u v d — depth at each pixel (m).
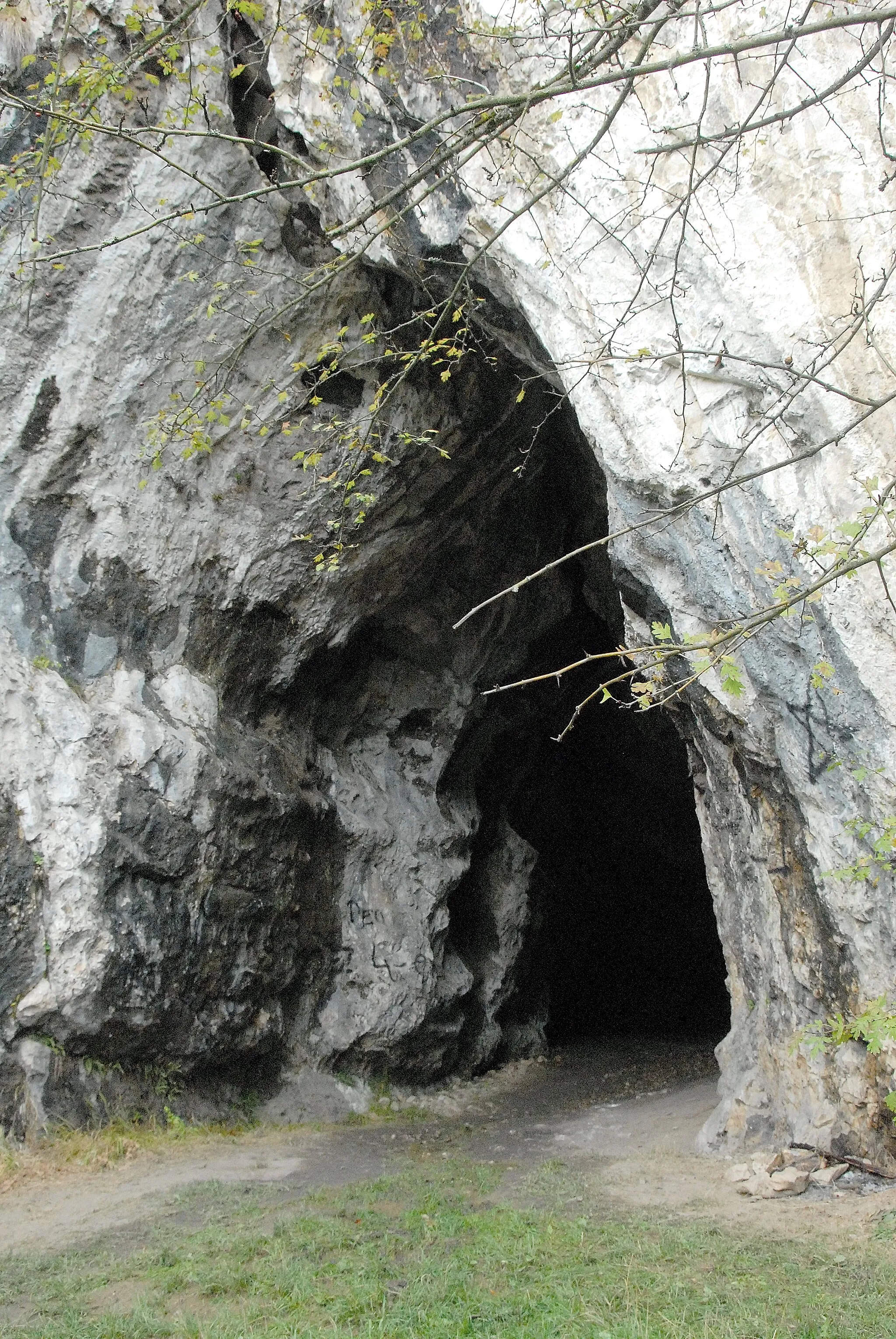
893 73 5.14
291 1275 4.56
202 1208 5.90
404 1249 5.01
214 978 8.58
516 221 6.55
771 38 2.71
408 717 11.48
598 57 3.08
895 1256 4.56
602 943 16.56
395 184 7.20
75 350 8.28
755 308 5.51
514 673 12.09
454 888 11.38
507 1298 4.20
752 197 5.54
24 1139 7.00
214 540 9.07
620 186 5.98
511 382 9.16
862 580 5.23
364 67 6.98
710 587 6.25
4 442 8.30
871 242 5.21
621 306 6.04
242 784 8.94
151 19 7.71
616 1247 4.80
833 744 5.73
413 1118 9.63
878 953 5.69
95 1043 7.64
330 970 10.05
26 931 7.46
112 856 7.91
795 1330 3.77
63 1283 4.64
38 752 7.84
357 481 9.17
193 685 9.02
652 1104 9.04
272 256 8.50
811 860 6.11
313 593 9.73
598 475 9.98
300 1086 9.41
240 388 8.78
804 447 5.47
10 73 7.77
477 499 10.21
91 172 7.97
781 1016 6.59
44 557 8.46
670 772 15.48
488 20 6.41
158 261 8.23
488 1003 12.16
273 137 8.56
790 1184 5.60
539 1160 7.20
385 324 8.71
